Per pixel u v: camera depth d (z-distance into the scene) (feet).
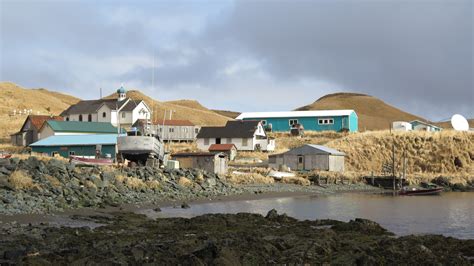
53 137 267.80
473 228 115.96
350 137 342.03
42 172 147.23
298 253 75.87
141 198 155.02
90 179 154.20
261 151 344.28
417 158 316.81
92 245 78.43
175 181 186.80
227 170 248.11
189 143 376.27
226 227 104.78
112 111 392.06
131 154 205.05
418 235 97.45
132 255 71.10
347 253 76.18
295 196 201.16
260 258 71.92
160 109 595.47
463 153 321.52
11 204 118.83
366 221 108.88
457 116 363.97
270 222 113.91
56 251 73.67
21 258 68.18
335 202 179.01
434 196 215.72
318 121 399.85
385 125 644.27
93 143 255.09
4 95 607.37
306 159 278.46
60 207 125.29
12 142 348.79
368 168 308.81
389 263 72.59
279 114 411.13
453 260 75.51
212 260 69.15
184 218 116.98
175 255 71.72
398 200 191.01
